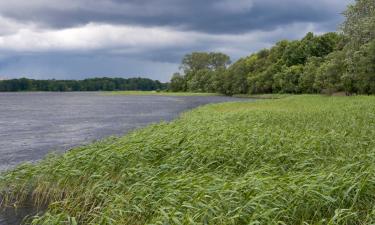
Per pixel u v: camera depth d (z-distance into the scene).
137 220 8.10
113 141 15.64
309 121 21.34
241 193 7.83
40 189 10.95
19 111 53.12
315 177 8.26
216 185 8.38
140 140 13.52
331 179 8.31
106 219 7.59
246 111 32.34
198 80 147.38
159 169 10.62
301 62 100.94
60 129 30.22
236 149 12.29
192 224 6.70
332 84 63.25
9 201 10.71
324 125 19.02
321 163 11.14
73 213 9.41
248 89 115.38
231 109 38.72
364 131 15.95
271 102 51.28
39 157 18.33
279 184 7.99
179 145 13.02
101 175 10.56
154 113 46.09
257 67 117.94
